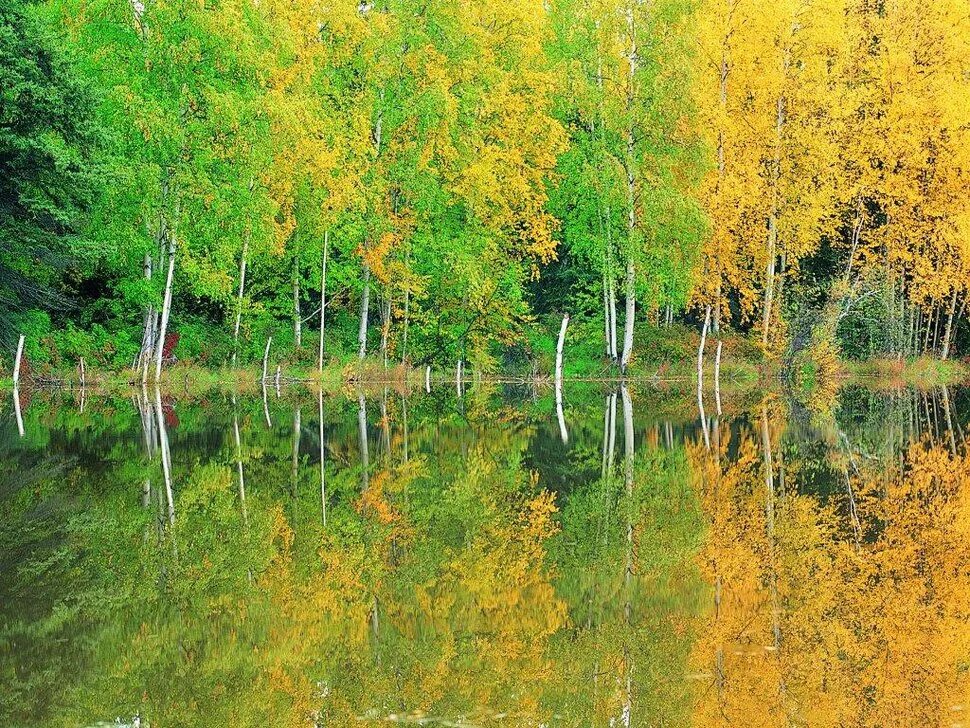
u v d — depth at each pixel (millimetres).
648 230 38125
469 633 8570
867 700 7117
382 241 36812
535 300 45469
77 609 9289
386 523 12906
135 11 36031
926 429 22875
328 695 7172
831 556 11211
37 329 36531
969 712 6914
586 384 37719
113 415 26062
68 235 33031
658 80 36906
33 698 7141
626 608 9312
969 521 12969
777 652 8117
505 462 17781
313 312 43344
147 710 6918
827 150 37562
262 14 37406
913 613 9133
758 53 37656
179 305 42281
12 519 13141
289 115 35719
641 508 13828
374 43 37375
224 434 21609
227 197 36531
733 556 11227
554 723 6652
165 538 12086
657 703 7035
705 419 24938
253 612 9188
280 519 13125
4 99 30906
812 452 18938
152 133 34812
